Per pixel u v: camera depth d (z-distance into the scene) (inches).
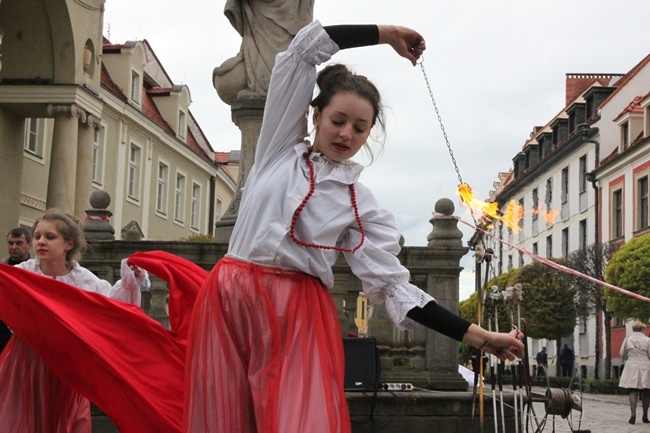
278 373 102.4
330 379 103.4
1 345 217.3
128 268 181.5
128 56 1386.6
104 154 1306.6
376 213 111.6
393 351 323.6
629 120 1587.1
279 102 112.0
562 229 1964.8
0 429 170.6
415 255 323.3
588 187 1788.9
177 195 1704.0
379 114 119.2
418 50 118.3
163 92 1649.9
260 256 107.2
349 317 323.6
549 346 1989.4
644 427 551.5
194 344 107.3
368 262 109.3
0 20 919.0
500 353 107.4
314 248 107.7
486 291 225.0
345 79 109.6
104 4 1005.8
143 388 147.8
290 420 98.8
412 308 106.9
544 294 1398.9
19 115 976.3
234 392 104.3
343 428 101.5
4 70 932.6
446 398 285.6
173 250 333.7
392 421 284.0
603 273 1380.4
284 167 109.9
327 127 108.9
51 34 925.8
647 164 1492.4
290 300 106.1
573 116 1947.6
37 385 173.5
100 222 350.9
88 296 155.2
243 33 360.8
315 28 112.1
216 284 108.0
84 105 962.7
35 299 151.7
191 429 105.0
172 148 1612.9
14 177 974.4
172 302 163.2
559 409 243.9
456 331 107.0
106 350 150.0
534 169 2135.8
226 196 2112.5
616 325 1595.7
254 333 105.0
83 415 180.5
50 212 191.2
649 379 601.9
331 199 108.8
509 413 281.9
